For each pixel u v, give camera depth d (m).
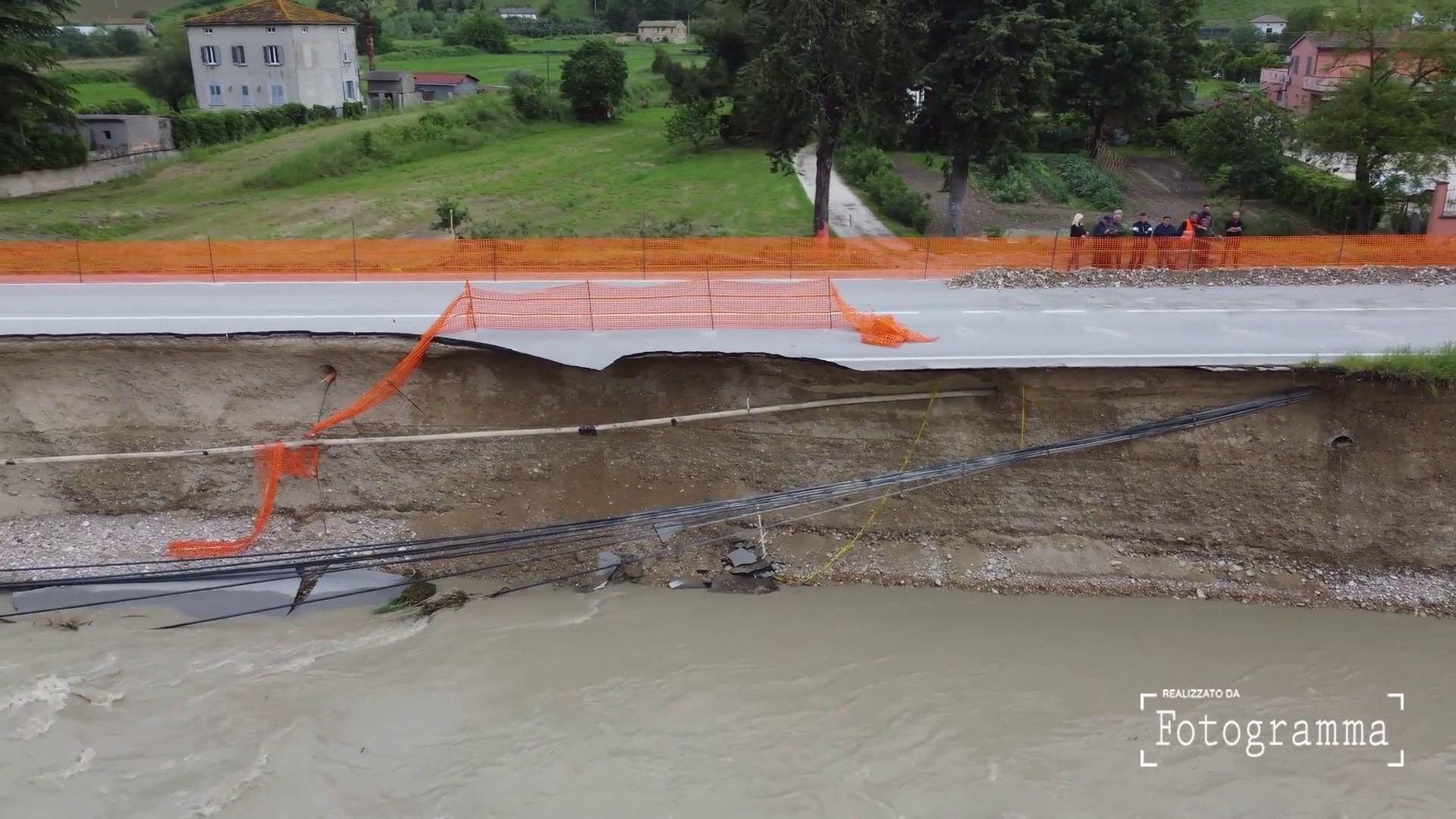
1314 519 15.95
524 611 15.23
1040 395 16.16
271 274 22.78
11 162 38.44
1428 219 31.08
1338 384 15.74
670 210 34.84
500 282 22.30
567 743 12.56
